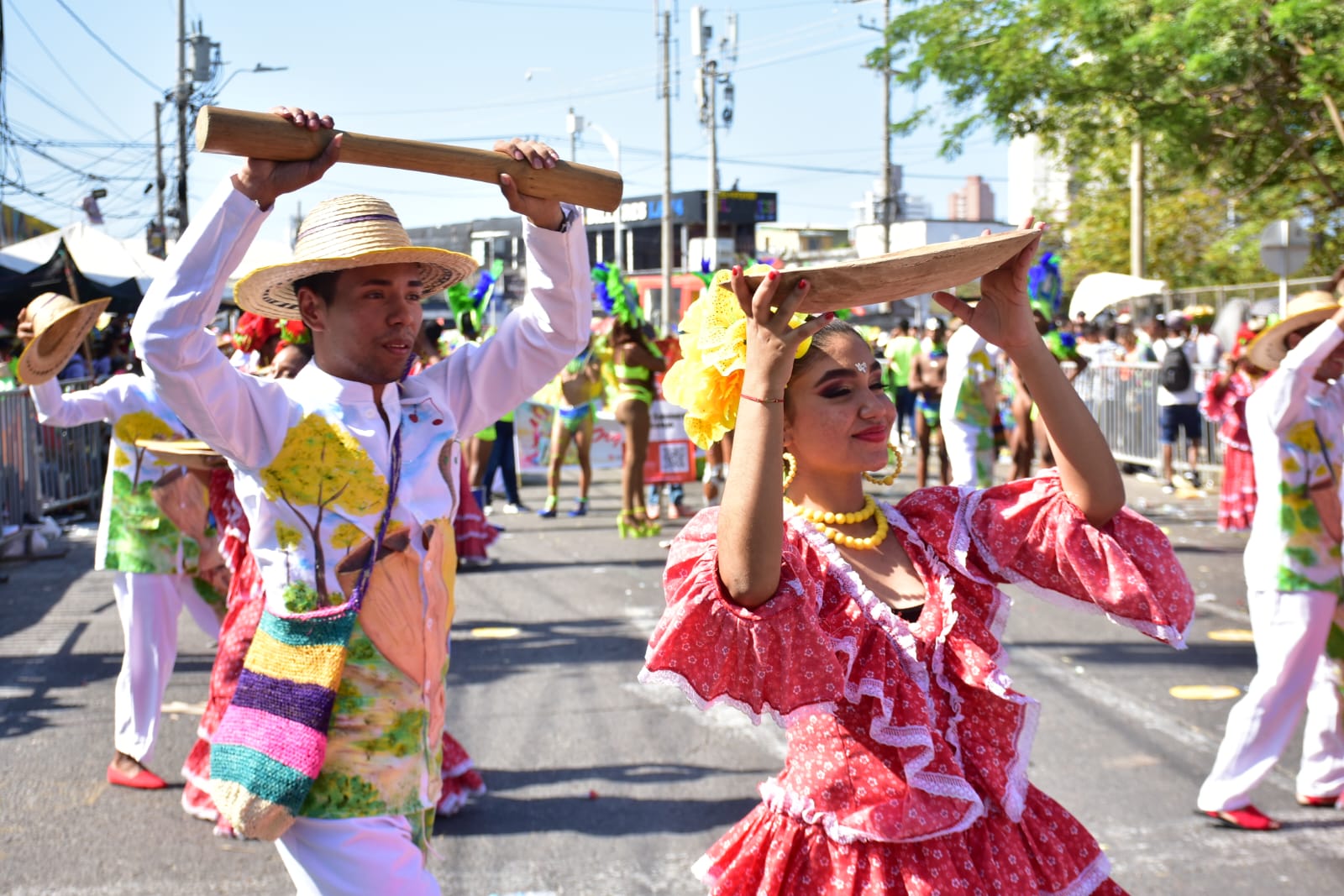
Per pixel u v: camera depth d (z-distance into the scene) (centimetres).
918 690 242
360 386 301
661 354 1168
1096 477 252
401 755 294
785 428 255
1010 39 1370
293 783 278
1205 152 1476
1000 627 262
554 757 565
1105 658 721
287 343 495
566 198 301
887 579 255
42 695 684
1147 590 249
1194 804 500
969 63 1422
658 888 430
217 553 558
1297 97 1314
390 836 291
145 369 273
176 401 275
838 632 242
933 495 266
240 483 299
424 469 304
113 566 532
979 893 238
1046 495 259
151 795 525
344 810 286
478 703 649
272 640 291
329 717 285
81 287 1808
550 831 481
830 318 229
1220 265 2873
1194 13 1196
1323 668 494
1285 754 566
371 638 292
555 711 632
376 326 298
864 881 238
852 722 242
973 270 234
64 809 508
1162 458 1566
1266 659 475
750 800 509
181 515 541
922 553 258
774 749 571
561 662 727
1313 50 1221
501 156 293
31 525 1166
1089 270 3067
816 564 248
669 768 548
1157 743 572
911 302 3170
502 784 531
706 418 247
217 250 266
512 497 1388
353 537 294
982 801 246
